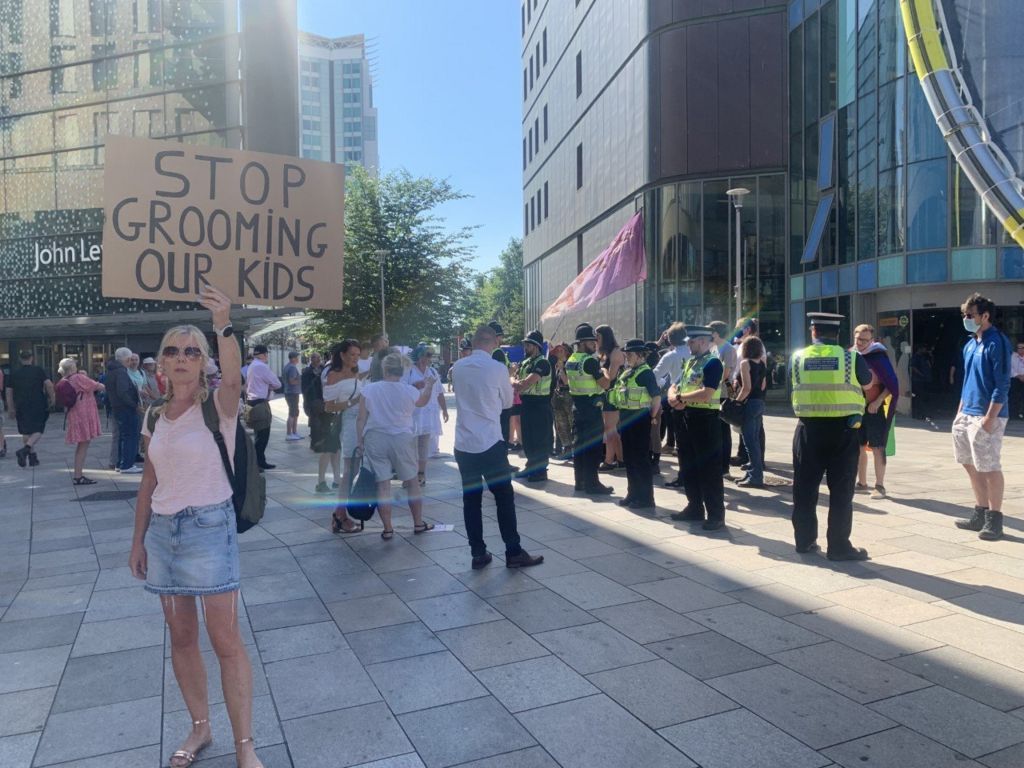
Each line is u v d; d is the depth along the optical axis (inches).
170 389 120.2
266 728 132.0
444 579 214.5
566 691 143.0
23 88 749.3
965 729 125.6
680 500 321.4
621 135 1100.5
